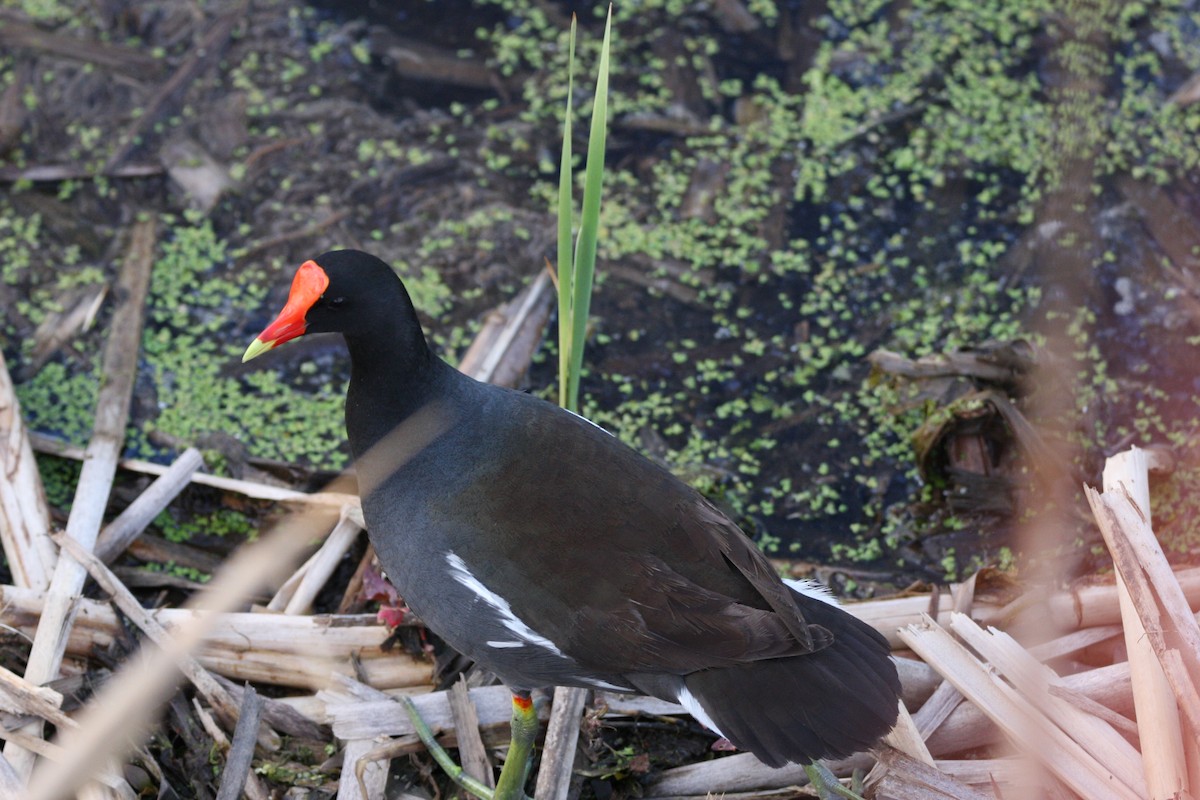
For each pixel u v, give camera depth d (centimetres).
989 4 1341
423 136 1218
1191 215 1150
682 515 680
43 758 738
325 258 699
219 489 955
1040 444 960
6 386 945
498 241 1138
